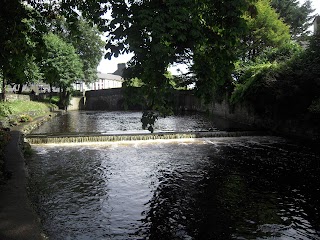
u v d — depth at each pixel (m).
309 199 9.29
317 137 17.44
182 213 8.38
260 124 24.70
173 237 7.06
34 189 10.21
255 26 35.50
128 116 41.41
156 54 4.54
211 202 9.14
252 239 6.94
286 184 10.69
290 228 7.45
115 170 12.80
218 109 37.16
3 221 5.83
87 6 6.77
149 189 10.37
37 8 7.39
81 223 7.75
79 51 60.09
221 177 11.62
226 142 19.14
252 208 8.66
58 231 7.30
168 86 4.89
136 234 7.21
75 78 50.62
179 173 12.27
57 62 46.16
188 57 5.54
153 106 4.98
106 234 7.20
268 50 31.86
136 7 4.86
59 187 10.56
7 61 7.48
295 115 19.59
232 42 5.49
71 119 36.00
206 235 7.14
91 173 12.36
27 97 39.84
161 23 4.60
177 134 20.36
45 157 15.22
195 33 4.81
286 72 19.61
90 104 61.88
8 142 14.40
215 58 5.67
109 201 9.28
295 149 16.59
